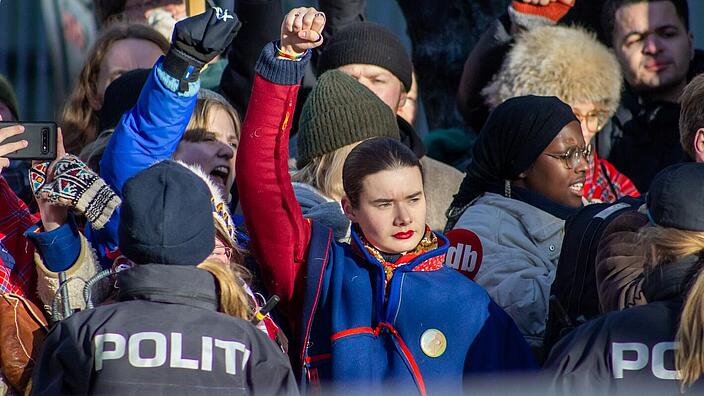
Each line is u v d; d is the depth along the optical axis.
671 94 17.59
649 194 10.30
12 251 11.52
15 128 10.89
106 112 13.80
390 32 15.85
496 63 16.89
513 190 13.21
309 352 10.81
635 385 9.66
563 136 13.12
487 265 12.58
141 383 9.37
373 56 15.51
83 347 9.52
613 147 17.91
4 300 10.99
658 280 9.94
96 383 9.41
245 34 16.00
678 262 9.85
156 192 9.79
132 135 11.29
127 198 9.84
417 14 20.72
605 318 9.98
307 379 10.75
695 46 20.72
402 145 11.18
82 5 24.95
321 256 11.00
